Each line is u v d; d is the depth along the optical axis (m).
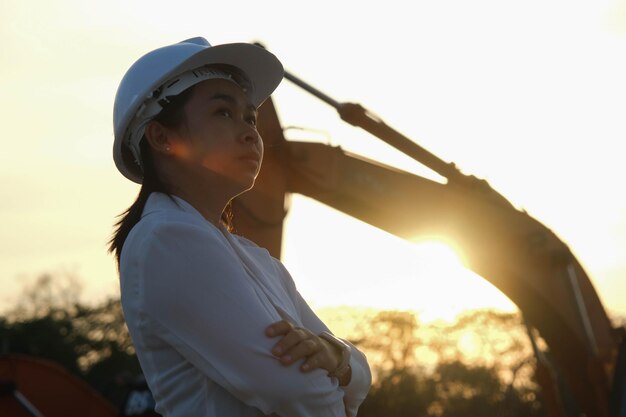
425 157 7.30
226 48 3.07
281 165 8.38
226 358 2.72
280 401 2.71
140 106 3.03
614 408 7.05
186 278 2.75
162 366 2.83
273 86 3.29
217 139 3.00
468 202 9.19
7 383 12.74
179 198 2.96
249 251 3.15
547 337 9.36
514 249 9.22
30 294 42.34
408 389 25.20
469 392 24.55
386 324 25.28
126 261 2.85
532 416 22.97
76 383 13.39
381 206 9.07
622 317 18.25
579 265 9.37
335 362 2.84
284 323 2.77
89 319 41.91
